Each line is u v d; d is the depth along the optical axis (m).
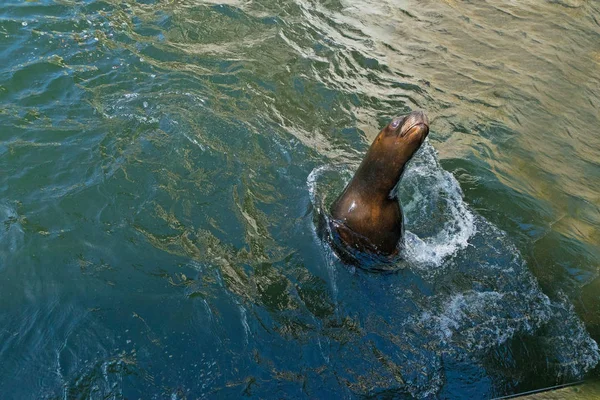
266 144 6.55
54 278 4.69
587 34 10.80
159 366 4.10
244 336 4.39
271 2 9.55
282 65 8.12
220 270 4.92
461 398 4.23
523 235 6.04
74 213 5.30
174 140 6.32
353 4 10.14
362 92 7.97
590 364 4.71
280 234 5.37
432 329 4.71
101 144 6.12
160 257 4.98
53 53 7.39
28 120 6.32
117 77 7.19
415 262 5.32
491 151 7.46
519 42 10.22
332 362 4.30
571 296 5.37
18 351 4.11
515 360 4.60
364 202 5.20
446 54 9.43
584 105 8.99
